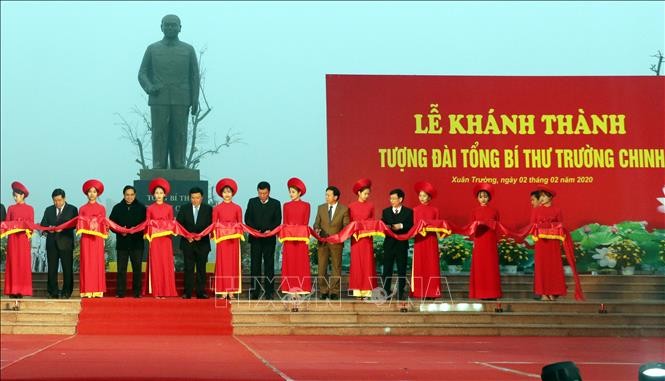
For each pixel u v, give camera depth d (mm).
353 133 18562
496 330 14281
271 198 15469
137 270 15305
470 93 18797
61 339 12508
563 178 18750
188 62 21375
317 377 7727
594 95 18922
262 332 13938
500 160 18703
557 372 4270
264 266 15523
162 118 21094
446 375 8047
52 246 15312
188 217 15344
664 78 18922
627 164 18828
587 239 18547
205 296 15219
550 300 15594
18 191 15234
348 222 15398
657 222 18703
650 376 4613
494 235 15602
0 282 17359
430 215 15391
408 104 18672
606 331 14328
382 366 8875
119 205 15516
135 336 13375
